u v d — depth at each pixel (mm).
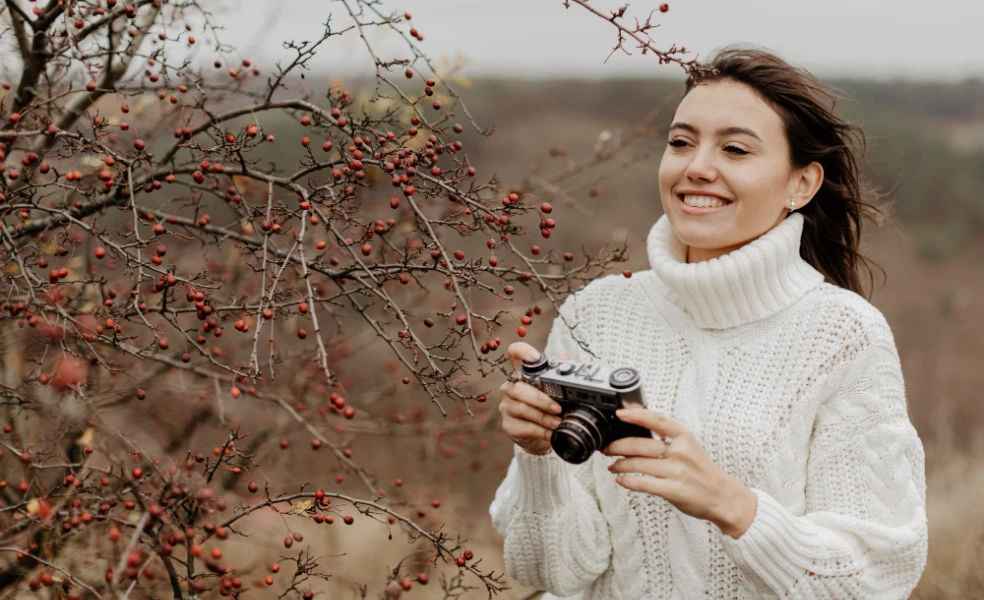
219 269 2363
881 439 1413
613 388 1273
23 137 1558
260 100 1816
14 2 1545
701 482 1271
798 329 1502
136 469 1304
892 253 12367
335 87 1659
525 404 1402
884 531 1362
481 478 4145
